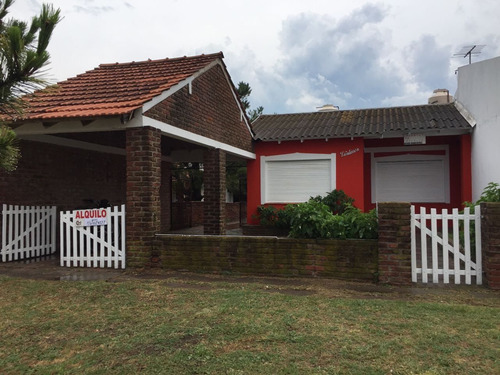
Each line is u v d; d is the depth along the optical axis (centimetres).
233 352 376
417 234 1085
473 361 356
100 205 1135
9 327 454
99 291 598
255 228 1292
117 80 930
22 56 363
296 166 1306
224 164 1106
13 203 900
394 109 1484
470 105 1166
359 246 648
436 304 516
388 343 393
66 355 381
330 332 423
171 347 390
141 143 734
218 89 1077
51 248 949
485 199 709
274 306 512
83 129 748
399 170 1377
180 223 1747
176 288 610
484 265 611
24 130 779
